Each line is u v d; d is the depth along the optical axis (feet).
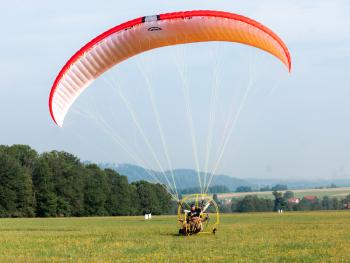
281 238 151.94
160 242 135.85
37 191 597.93
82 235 170.60
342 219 299.99
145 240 143.13
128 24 135.44
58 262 99.81
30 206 590.96
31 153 633.61
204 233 166.09
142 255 108.88
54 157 654.53
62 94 142.10
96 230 206.08
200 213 155.02
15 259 104.32
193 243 132.87
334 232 178.29
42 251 119.85
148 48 142.92
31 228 231.50
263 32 135.03
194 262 98.27
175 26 135.33
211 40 141.49
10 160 565.94
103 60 141.69
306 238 152.05
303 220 293.64
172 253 112.06
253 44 141.38
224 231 184.75
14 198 560.20
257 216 409.49
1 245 136.46
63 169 632.38
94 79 146.00
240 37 139.03
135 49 142.00
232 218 357.61
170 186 153.28
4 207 560.20
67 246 130.93
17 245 136.46
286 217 360.69
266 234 168.25
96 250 120.37
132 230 201.16
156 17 134.41
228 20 133.90
